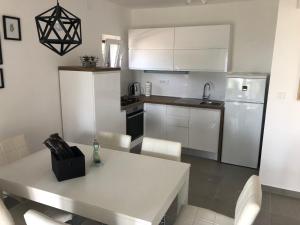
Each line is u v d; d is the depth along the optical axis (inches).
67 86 125.3
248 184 65.1
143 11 184.9
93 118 122.3
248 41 158.9
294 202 114.3
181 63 165.0
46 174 74.3
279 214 105.0
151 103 171.9
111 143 103.0
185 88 183.6
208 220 70.6
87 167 78.7
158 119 172.2
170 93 189.5
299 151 116.3
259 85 137.2
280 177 121.9
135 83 195.9
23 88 109.0
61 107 130.1
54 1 118.8
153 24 184.1
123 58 183.6
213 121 154.6
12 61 102.9
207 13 166.9
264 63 157.4
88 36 144.6
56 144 73.6
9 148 90.6
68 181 70.0
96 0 148.5
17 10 102.7
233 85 142.9
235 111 145.4
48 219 48.2
